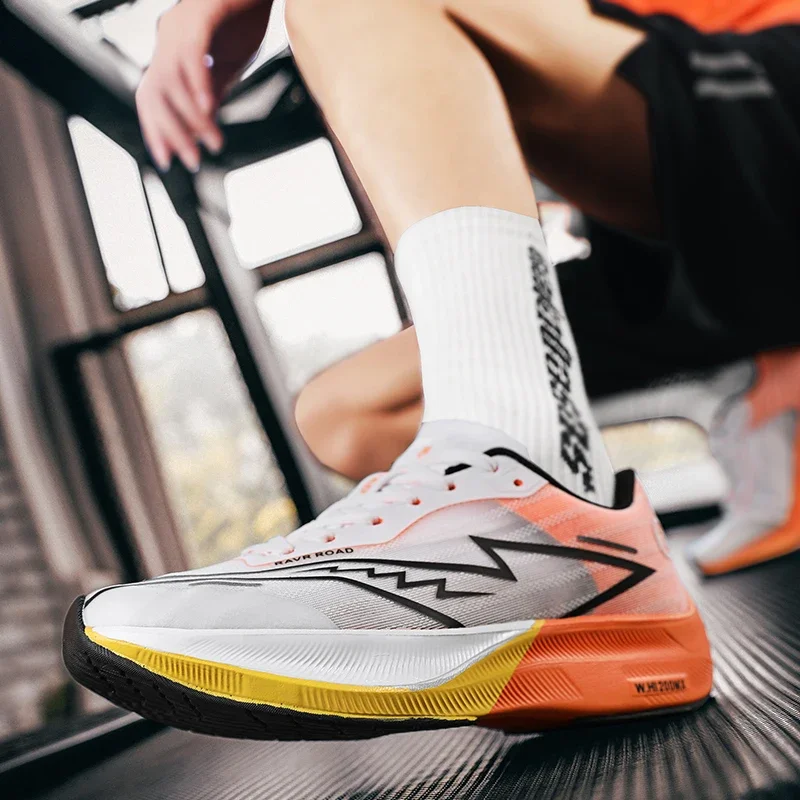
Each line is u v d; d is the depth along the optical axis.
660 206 0.82
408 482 0.51
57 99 1.56
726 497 1.34
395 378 0.99
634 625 0.49
